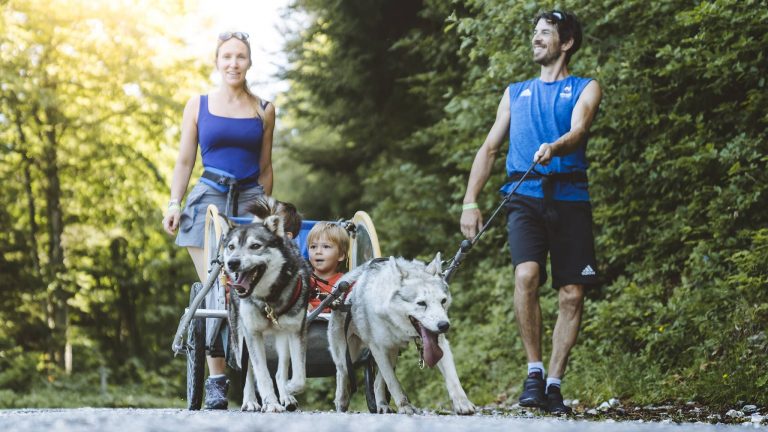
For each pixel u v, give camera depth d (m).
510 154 8.53
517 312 8.32
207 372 25.03
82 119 27.98
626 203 12.64
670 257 11.93
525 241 8.28
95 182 29.73
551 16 8.48
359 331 7.36
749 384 8.73
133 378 31.34
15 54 27.09
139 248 31.42
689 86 11.70
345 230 8.62
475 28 13.72
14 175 28.72
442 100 19.70
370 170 23.88
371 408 8.18
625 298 11.75
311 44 22.69
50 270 28.56
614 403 9.94
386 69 21.59
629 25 12.50
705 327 10.25
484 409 10.77
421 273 6.95
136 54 27.84
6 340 27.00
